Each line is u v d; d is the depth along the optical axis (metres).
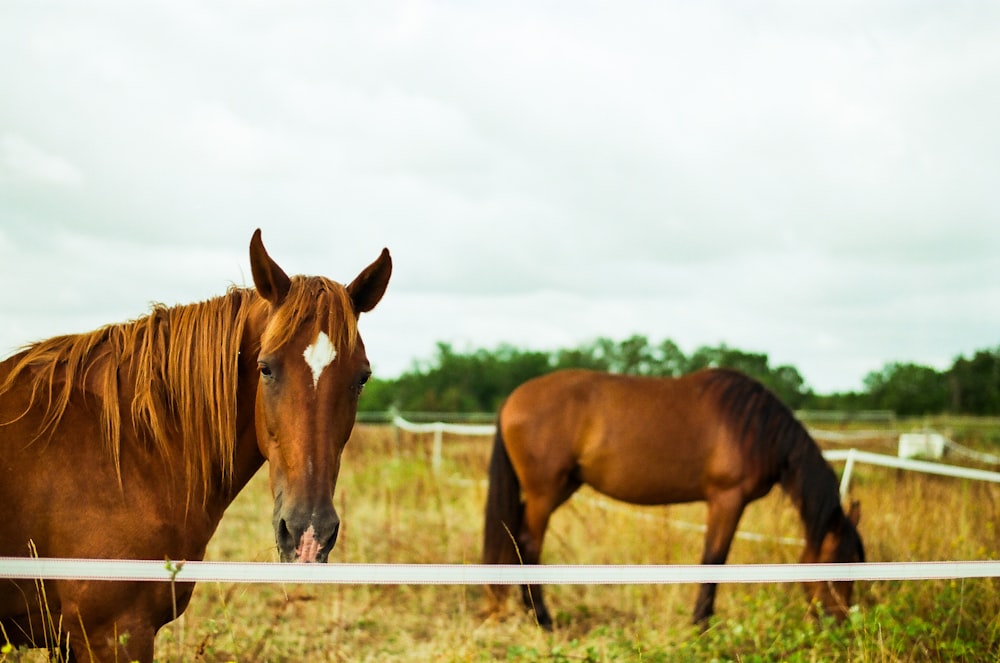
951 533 6.24
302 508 2.44
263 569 2.45
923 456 10.85
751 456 5.66
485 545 5.89
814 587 5.28
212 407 2.78
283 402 2.54
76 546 2.51
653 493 5.88
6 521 2.45
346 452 12.28
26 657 3.66
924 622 4.24
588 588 5.96
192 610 4.77
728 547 5.77
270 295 2.69
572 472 6.00
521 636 5.10
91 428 2.62
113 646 2.53
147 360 2.76
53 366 2.68
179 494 2.71
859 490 8.33
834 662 4.05
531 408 5.91
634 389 5.94
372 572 2.58
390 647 4.72
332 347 2.57
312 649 4.56
